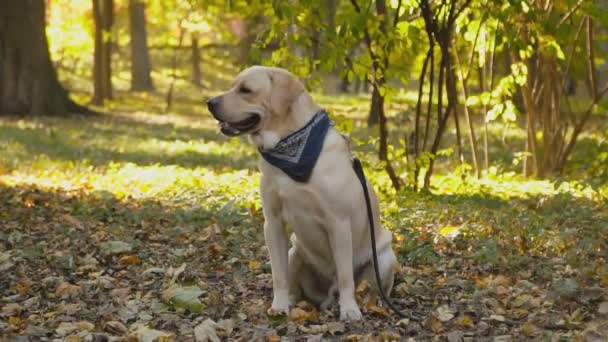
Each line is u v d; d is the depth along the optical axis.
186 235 6.77
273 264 5.32
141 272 6.05
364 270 5.43
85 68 33.25
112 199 7.98
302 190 5.13
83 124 18.03
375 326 5.20
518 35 8.01
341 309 5.24
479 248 6.26
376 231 5.44
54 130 16.05
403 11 7.87
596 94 9.88
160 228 6.98
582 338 4.89
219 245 6.44
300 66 7.59
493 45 8.04
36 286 5.79
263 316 5.31
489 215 7.06
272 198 5.22
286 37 7.54
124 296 5.64
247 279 5.87
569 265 5.83
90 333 5.12
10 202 7.77
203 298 5.57
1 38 19.53
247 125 5.13
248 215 7.15
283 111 5.10
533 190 8.45
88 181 9.57
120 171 10.45
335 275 5.39
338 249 5.19
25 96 19.56
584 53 10.72
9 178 9.68
